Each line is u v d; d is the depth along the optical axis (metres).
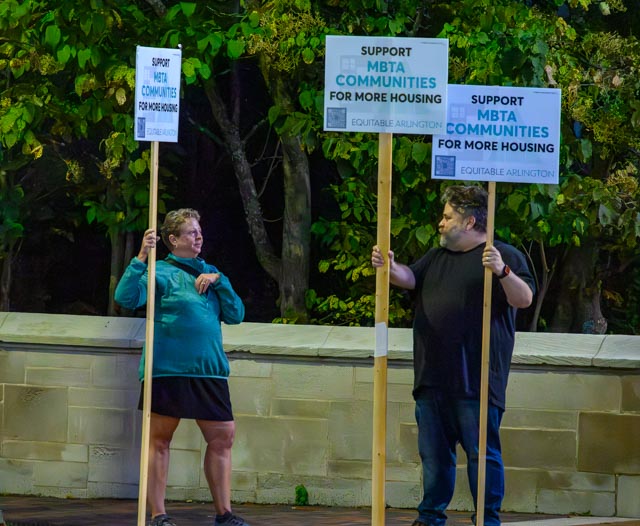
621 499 17.33
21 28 21.38
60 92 22.38
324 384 18.08
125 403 18.69
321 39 20.61
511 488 17.62
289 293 23.50
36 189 24.64
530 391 17.55
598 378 17.36
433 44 13.02
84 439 18.78
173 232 15.11
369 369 17.95
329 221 24.41
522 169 13.36
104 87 21.16
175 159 24.64
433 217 21.55
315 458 18.12
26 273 26.86
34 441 18.92
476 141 13.38
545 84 20.30
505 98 13.34
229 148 24.61
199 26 20.95
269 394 18.20
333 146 21.66
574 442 17.45
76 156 24.25
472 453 13.86
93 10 20.27
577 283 24.14
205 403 14.90
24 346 18.88
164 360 14.84
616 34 21.75
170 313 14.89
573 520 16.78
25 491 18.98
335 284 25.41
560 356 17.33
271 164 26.06
